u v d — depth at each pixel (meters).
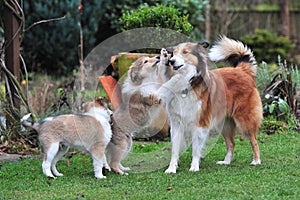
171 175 6.07
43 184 5.77
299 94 9.76
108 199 5.12
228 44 7.04
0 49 7.86
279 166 6.43
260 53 16.17
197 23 14.30
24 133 7.75
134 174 6.20
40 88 10.29
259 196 5.05
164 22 8.88
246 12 17.92
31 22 12.78
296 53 18.05
